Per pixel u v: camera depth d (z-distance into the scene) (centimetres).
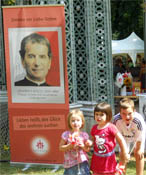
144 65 1121
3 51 692
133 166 539
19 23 509
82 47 630
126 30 1906
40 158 533
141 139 422
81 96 641
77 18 629
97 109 384
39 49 511
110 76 623
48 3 563
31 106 524
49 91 516
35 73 516
